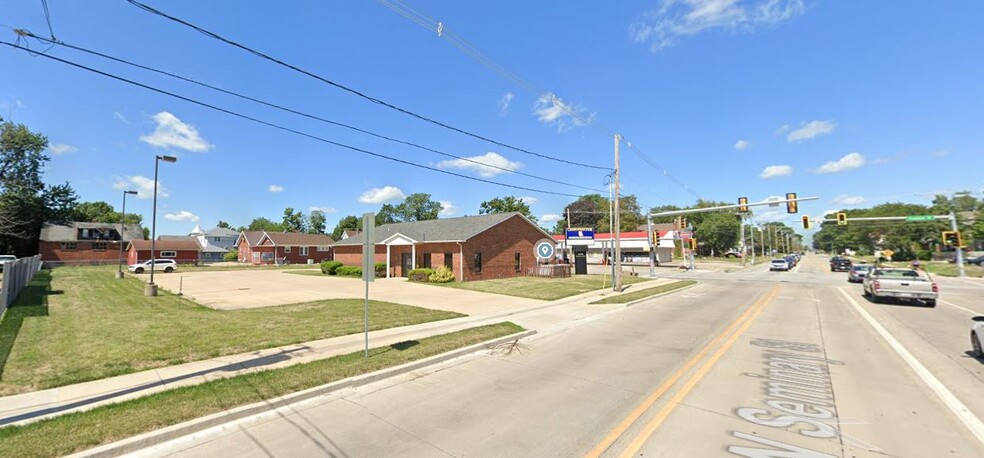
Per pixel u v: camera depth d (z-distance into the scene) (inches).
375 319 492.4
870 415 209.2
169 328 425.4
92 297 710.5
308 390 244.4
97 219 3002.0
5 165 1866.4
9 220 1715.1
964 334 418.9
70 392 239.5
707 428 195.0
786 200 1080.2
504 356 344.5
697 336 417.4
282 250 2481.5
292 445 183.0
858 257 3654.0
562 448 177.3
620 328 467.2
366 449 178.5
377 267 1330.0
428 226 1353.3
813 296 791.1
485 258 1154.7
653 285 996.6
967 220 2247.8
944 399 231.9
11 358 308.0
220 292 836.0
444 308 603.2
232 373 277.6
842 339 396.5
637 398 238.1
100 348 339.9
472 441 185.3
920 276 673.6
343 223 3513.8
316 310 566.6
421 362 310.7
